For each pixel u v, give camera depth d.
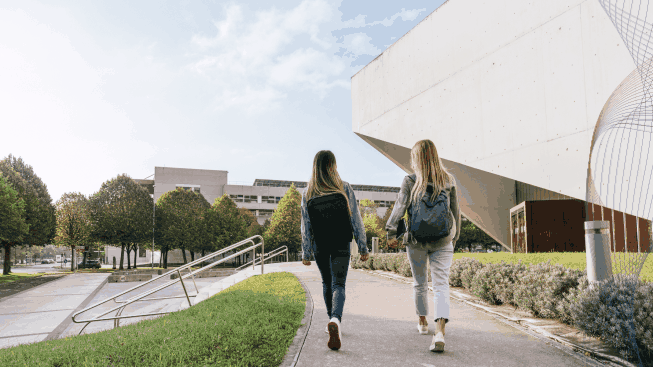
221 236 49.56
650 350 2.67
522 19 11.38
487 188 16.27
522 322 3.93
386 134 17.22
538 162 10.62
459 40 13.70
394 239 3.43
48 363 2.88
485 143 12.43
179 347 3.04
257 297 5.62
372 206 64.50
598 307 3.03
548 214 13.29
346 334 3.57
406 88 16.19
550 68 10.43
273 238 47.28
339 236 3.19
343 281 3.17
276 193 88.38
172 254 71.62
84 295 17.81
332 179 3.32
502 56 12.00
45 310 13.66
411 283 7.64
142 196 49.38
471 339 3.39
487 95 12.45
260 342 3.21
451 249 3.27
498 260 6.62
